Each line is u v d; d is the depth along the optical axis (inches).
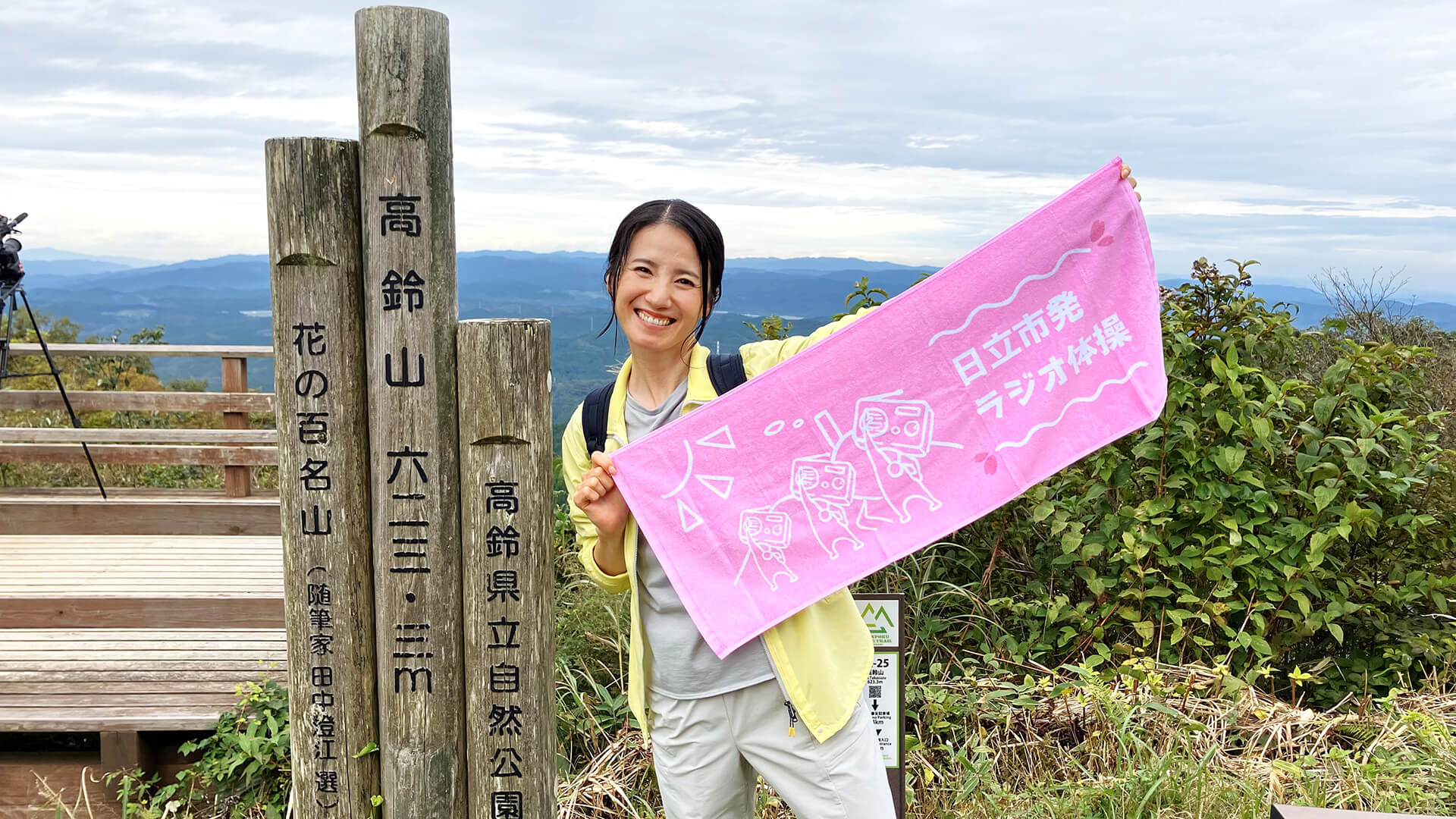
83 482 340.8
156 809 132.2
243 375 242.5
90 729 135.6
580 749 142.4
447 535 93.7
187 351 238.5
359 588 95.0
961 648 160.1
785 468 85.6
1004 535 171.0
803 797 81.7
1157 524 149.8
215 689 146.6
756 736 82.1
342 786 96.1
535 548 93.6
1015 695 143.0
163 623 168.2
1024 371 88.0
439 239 90.8
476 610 94.0
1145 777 115.0
